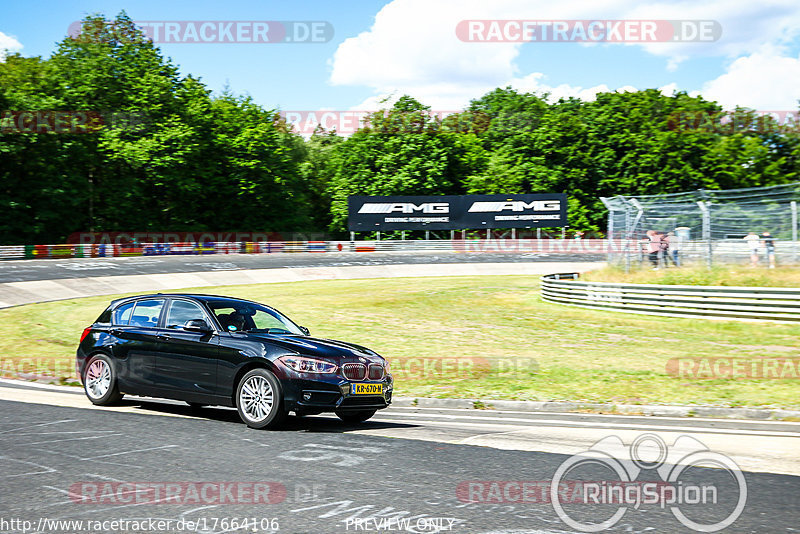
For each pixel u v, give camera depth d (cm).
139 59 6988
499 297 2839
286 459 662
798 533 473
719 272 2298
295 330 952
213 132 7144
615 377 1237
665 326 1986
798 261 2230
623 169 7731
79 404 984
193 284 3672
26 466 625
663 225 2469
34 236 5912
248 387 827
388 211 6066
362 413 908
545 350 1588
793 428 881
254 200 7369
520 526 480
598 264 4931
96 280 3484
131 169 6625
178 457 664
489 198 6062
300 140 8312
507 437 790
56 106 6041
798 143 8106
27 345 1683
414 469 629
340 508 513
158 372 907
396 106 7731
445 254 5719
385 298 2820
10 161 5831
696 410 981
